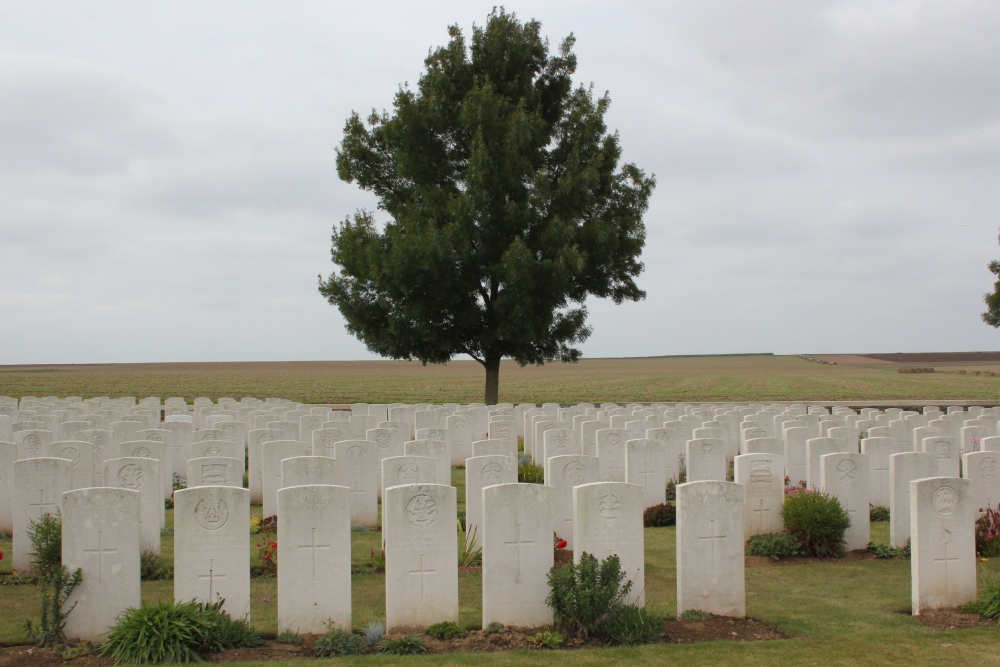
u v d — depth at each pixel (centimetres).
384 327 3050
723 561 884
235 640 788
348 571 839
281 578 827
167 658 741
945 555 888
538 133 2864
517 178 2836
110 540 807
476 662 737
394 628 843
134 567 812
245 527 833
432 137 2991
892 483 1192
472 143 2822
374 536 1319
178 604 794
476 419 2388
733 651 766
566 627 830
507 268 2711
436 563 852
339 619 836
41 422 1917
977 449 1828
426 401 5344
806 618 881
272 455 1380
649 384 7812
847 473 1213
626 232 3012
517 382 8406
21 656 761
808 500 1198
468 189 2814
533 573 848
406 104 2942
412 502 849
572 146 3038
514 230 2848
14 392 6216
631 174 3112
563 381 8594
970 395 5475
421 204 2970
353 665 727
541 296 2866
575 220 2866
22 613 882
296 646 798
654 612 895
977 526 1168
